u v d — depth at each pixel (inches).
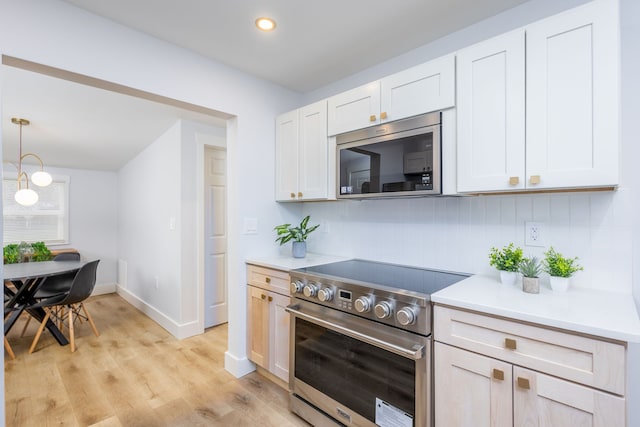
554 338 41.5
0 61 56.2
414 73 66.9
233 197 95.0
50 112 112.1
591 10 47.0
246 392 84.6
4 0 56.6
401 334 55.8
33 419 73.4
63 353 108.7
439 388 51.8
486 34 70.3
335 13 68.0
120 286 191.3
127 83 71.7
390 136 69.9
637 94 52.9
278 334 83.7
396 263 84.4
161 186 137.6
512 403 44.6
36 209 178.7
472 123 58.5
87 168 188.7
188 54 82.5
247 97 95.7
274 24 71.9
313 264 85.2
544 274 62.4
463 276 69.2
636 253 52.9
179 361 102.6
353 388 62.9
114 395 83.3
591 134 47.0
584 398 39.4
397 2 64.5
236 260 93.7
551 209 61.0
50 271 116.6
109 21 69.1
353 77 97.6
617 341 37.4
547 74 50.7
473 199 70.9
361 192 75.9
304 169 92.2
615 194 54.7
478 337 47.9
